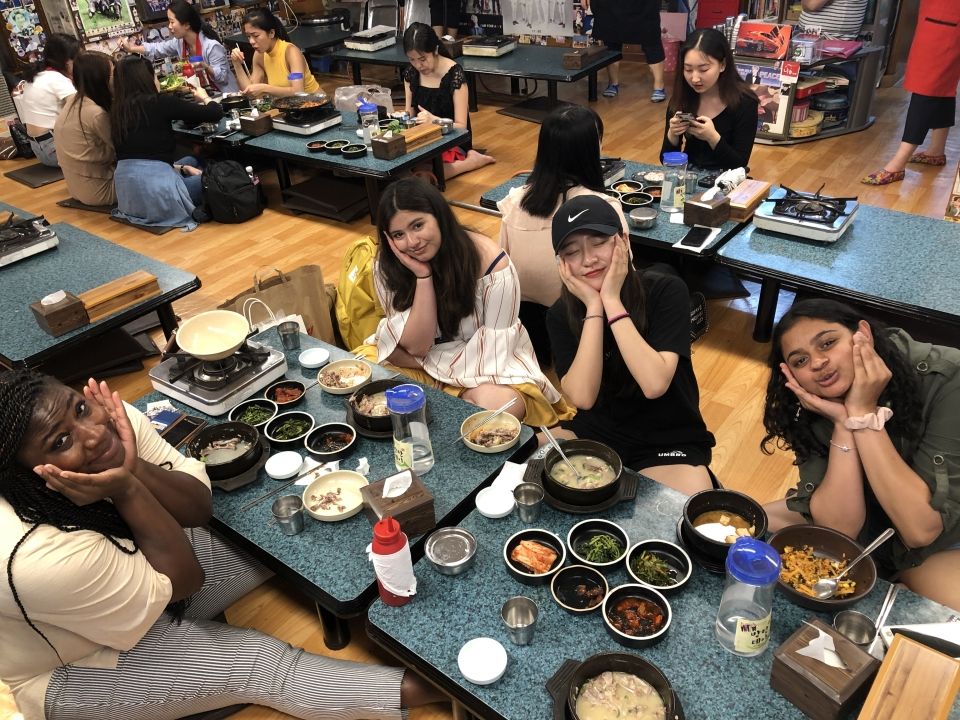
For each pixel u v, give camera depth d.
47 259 3.49
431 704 1.86
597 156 2.64
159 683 1.67
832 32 5.53
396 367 2.61
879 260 2.89
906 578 1.72
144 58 4.66
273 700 1.73
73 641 1.59
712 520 1.64
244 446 2.02
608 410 2.15
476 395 2.46
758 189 3.35
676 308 1.96
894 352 1.55
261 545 1.73
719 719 1.25
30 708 1.65
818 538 1.53
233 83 6.14
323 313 3.00
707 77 3.47
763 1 6.28
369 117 4.73
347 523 1.78
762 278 3.19
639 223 3.25
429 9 7.40
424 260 2.34
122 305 3.03
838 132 5.60
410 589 1.51
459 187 5.15
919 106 4.44
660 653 1.37
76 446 1.47
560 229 1.85
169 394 2.27
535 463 1.85
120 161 4.79
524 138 6.01
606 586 1.50
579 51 5.99
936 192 4.56
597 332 1.91
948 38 4.19
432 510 1.69
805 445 1.71
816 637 1.28
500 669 1.34
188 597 1.81
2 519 1.45
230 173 4.83
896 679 1.16
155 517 1.57
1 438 1.40
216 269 4.33
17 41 6.50
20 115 6.04
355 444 2.02
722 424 2.87
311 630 2.11
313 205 4.93
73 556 1.45
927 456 1.54
